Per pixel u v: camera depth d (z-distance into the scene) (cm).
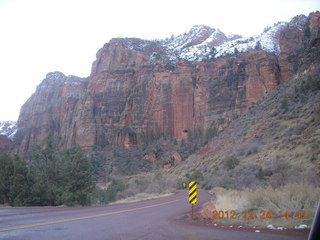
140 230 1063
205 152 9162
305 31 10944
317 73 6706
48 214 1482
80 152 3788
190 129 14888
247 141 6112
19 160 3550
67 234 923
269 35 18788
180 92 15750
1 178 3341
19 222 1151
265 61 13575
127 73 18050
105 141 16075
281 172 2928
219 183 4547
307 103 5709
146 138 15638
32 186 3256
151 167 12669
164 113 15675
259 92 13250
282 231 973
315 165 2844
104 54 19775
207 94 14800
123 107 17012
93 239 864
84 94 18488
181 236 944
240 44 19275
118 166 12900
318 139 3572
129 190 4909
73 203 3281
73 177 3547
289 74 12888
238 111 13438
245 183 3356
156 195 4256
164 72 16662
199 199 2995
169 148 14050
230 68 14738
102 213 1631
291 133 4619
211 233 998
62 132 19275
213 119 13988
